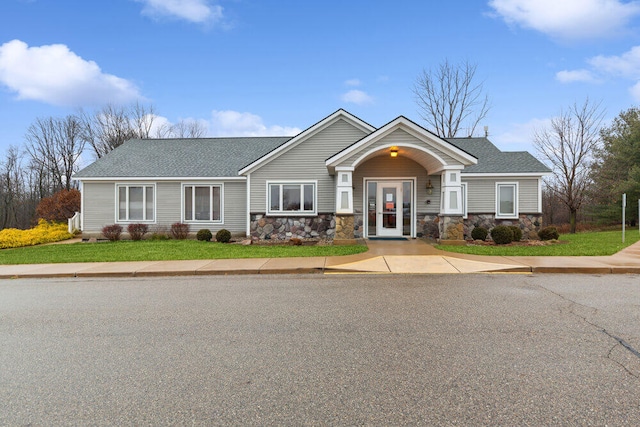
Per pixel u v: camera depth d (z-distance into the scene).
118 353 4.11
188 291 7.31
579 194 27.20
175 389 3.24
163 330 4.88
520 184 16.34
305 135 15.77
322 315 5.40
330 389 3.18
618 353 3.85
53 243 17.64
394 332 4.61
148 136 41.69
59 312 5.89
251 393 3.13
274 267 9.40
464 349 4.02
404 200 15.68
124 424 2.71
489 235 16.25
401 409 2.83
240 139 21.05
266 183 15.76
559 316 5.17
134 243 15.16
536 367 3.54
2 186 40.19
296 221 15.53
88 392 3.22
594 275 8.38
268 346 4.21
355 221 15.62
